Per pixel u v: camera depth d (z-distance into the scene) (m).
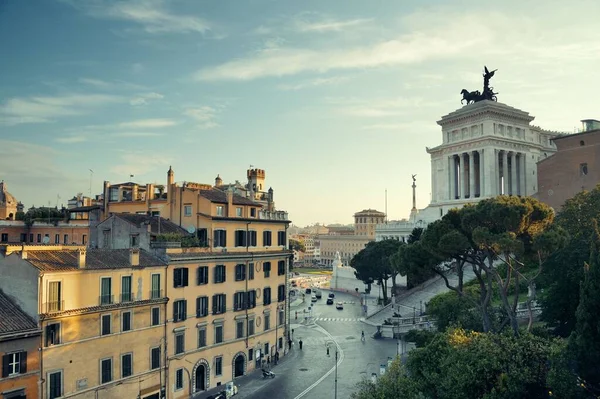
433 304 83.25
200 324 69.12
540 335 53.62
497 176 152.75
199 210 74.81
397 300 118.06
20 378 48.19
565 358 37.47
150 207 82.31
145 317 61.34
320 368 77.75
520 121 161.25
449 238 55.56
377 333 98.12
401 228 160.38
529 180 159.25
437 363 46.22
